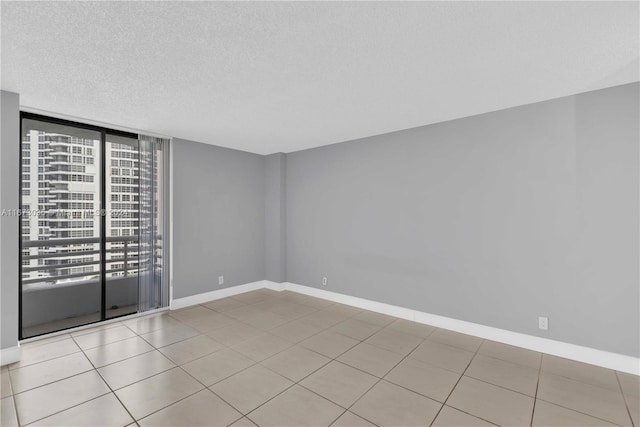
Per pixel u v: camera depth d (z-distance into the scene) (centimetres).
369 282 430
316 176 492
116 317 385
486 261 331
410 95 284
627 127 258
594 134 272
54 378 250
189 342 323
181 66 228
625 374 257
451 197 355
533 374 259
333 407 216
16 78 246
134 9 162
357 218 442
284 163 539
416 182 383
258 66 229
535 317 303
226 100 295
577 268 281
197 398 225
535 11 165
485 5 159
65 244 423
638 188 254
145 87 264
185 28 180
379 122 364
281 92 276
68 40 192
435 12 166
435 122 364
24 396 224
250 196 530
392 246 406
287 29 182
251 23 176
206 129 393
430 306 373
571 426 197
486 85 262
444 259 361
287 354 297
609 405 217
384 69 234
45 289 378
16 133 275
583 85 262
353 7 161
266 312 421
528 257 306
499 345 316
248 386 241
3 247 271
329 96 286
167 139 427
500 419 203
